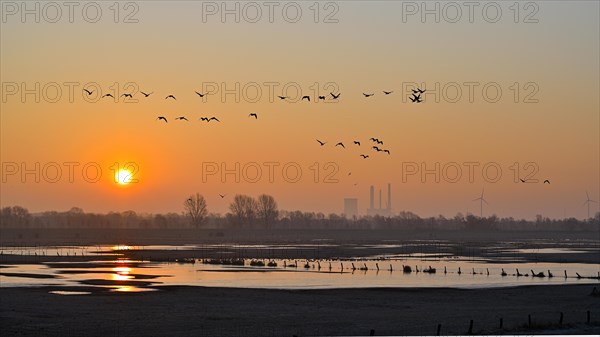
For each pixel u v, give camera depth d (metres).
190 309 81.25
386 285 108.50
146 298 90.62
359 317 75.75
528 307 85.06
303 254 195.00
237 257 179.50
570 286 109.12
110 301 87.69
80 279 115.56
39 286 104.25
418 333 63.78
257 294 95.31
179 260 163.25
